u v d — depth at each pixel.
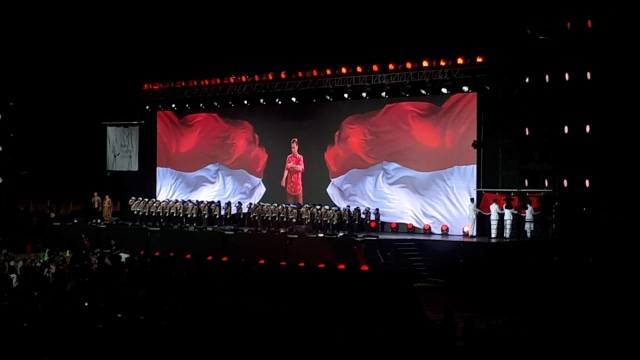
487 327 18.73
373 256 36.41
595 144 36.09
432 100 41.53
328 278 32.16
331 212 42.91
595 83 36.22
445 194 41.00
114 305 23.67
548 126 37.66
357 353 17.95
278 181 47.34
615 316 21.28
